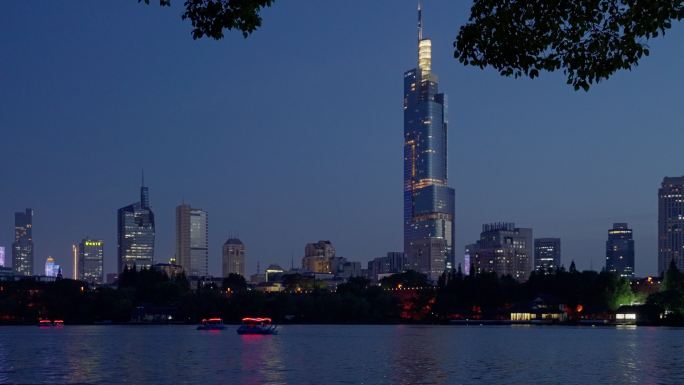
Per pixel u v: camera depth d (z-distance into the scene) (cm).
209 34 3581
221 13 3541
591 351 18175
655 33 3278
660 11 3225
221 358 17100
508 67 3475
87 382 12588
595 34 3369
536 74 3462
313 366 14962
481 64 3500
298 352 18700
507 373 13362
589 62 3378
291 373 13688
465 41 3466
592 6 3309
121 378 13150
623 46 3328
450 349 19325
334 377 12962
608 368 14088
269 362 15962
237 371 14138
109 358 17250
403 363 15425
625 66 3359
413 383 12031
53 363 16025
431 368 14350
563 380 12300
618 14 3316
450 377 12825
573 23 3341
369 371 13888
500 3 3419
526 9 3381
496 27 3391
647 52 3334
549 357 16600
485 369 14088
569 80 3444
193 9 3572
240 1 3509
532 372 13512
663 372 13350
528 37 3394
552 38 3394
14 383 12494
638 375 12925
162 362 16112
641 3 3228
